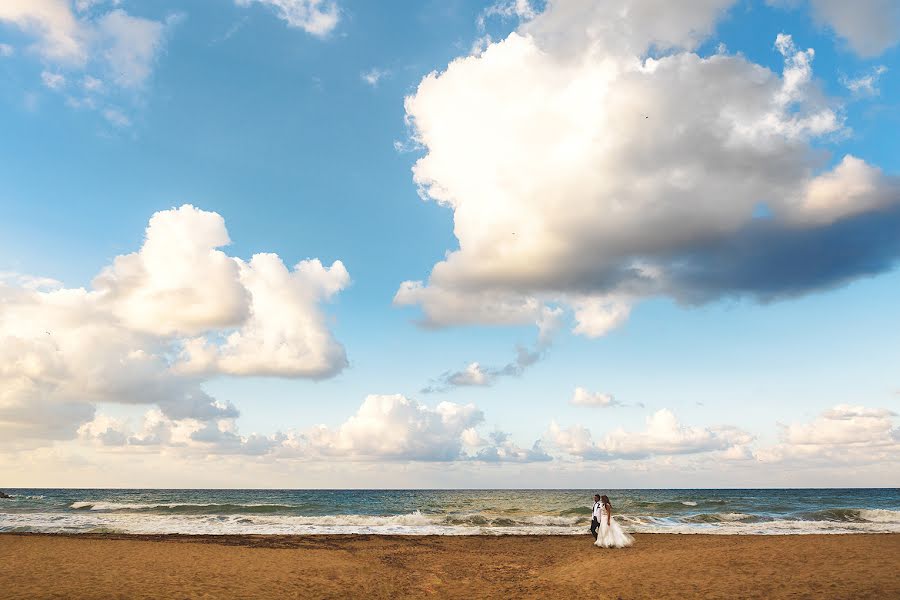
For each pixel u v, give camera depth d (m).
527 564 18.80
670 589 13.00
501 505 68.31
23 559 16.62
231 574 15.14
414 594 13.67
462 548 23.61
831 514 41.66
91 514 44.12
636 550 21.50
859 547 19.08
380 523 36.28
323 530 31.44
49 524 33.91
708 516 38.72
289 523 35.53
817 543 20.98
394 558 20.23
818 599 11.09
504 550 22.80
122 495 119.62
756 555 17.38
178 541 25.23
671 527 32.94
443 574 16.83
